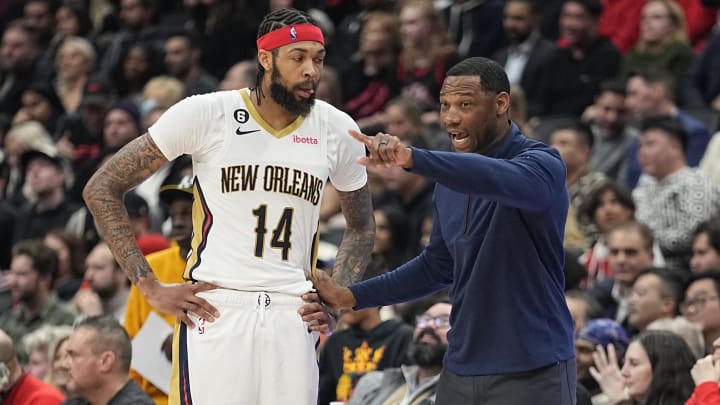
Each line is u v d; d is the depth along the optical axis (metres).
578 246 31.59
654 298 26.14
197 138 17.28
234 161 17.25
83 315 30.48
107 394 23.77
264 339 17.19
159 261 24.98
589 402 22.12
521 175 16.53
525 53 40.91
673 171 31.86
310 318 17.44
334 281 18.25
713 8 42.47
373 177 35.38
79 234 38.12
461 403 17.72
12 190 42.81
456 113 17.42
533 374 17.42
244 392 17.19
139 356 24.52
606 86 36.06
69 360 23.69
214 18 47.84
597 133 36.72
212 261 17.28
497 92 17.42
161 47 47.50
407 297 18.84
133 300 25.62
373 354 25.72
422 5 40.62
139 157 17.38
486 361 17.55
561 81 39.91
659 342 22.88
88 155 43.97
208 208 17.34
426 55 40.41
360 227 18.77
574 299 26.00
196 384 17.23
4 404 25.75
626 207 30.84
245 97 17.52
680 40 39.50
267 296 17.25
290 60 17.16
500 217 17.42
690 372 22.66
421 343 23.08
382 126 36.56
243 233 17.23
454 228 17.94
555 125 35.19
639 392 22.86
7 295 36.44
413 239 33.59
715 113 36.81
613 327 24.64
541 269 17.56
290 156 17.42
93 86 46.97
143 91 45.88
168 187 24.64
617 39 43.56
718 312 25.52
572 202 32.44
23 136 42.94
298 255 17.55
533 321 17.47
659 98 35.16
